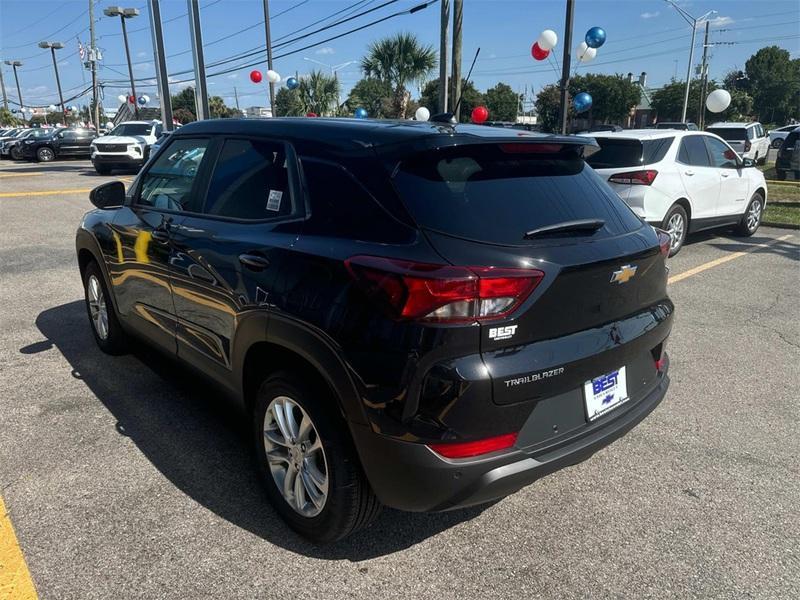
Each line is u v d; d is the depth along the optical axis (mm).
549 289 2254
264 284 2604
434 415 2131
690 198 8258
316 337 2346
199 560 2564
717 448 3553
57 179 19453
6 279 7039
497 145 2531
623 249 2559
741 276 7469
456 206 2322
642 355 2824
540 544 2715
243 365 2863
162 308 3574
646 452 3504
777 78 98000
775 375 4582
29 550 2598
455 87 14891
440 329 2100
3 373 4398
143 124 23422
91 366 4539
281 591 2408
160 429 3627
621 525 2852
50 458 3301
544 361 2270
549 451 2359
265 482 2879
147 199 3822
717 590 2459
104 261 4230
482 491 2244
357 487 2426
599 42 11867
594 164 8094
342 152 2576
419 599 2383
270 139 2965
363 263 2242
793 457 3463
